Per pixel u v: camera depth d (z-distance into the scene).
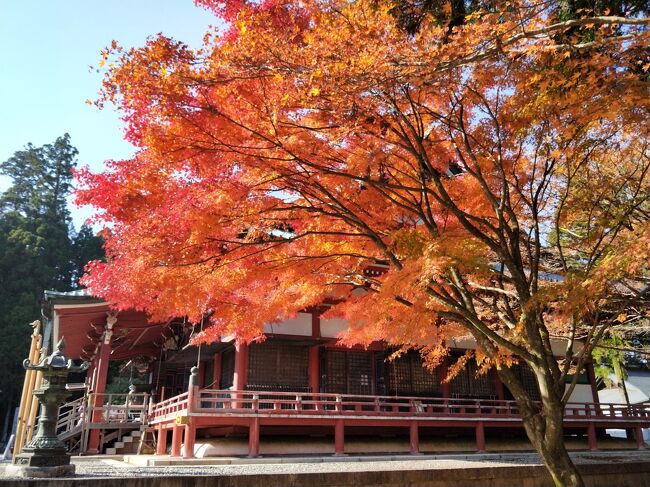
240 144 7.42
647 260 7.31
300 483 10.80
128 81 6.41
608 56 6.73
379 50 5.89
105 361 21.19
